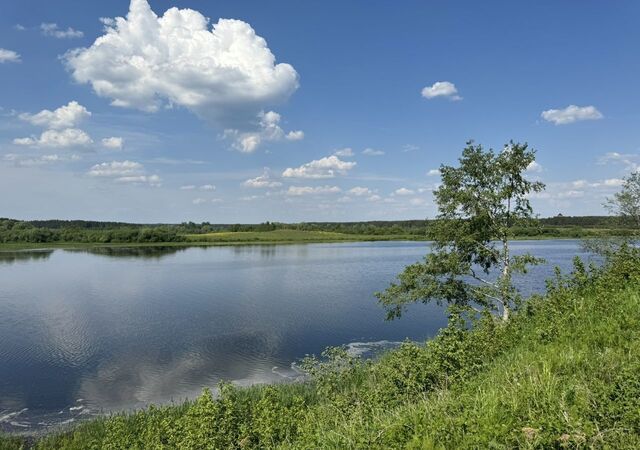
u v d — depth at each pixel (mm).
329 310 39906
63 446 15578
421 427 6219
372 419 7910
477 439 5473
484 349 10523
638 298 9773
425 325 34031
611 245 25719
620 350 7215
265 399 12438
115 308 41875
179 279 62938
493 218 19547
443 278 21438
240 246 152875
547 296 13148
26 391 21906
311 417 10172
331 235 191625
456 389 8250
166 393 21641
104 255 113062
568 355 7586
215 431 11188
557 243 124500
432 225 20719
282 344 29469
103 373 24391
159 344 29672
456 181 19703
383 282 57875
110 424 15141
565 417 5168
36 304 44125
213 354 27422
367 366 15484
